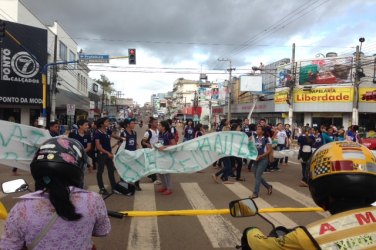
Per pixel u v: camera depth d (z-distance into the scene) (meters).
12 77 33.28
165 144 12.04
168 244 6.34
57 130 12.80
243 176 14.21
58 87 42.09
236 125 12.56
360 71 35.81
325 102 38.59
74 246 2.24
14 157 9.81
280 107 43.94
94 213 2.34
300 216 8.23
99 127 10.15
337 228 1.73
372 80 36.88
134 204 9.18
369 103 36.75
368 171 1.82
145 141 12.27
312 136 12.52
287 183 12.70
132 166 10.55
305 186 12.06
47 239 2.20
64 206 2.20
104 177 13.28
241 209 2.69
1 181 11.73
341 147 1.94
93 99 69.88
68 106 32.12
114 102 122.00
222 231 7.06
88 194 2.38
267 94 49.78
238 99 61.91
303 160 12.05
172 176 13.97
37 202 2.25
